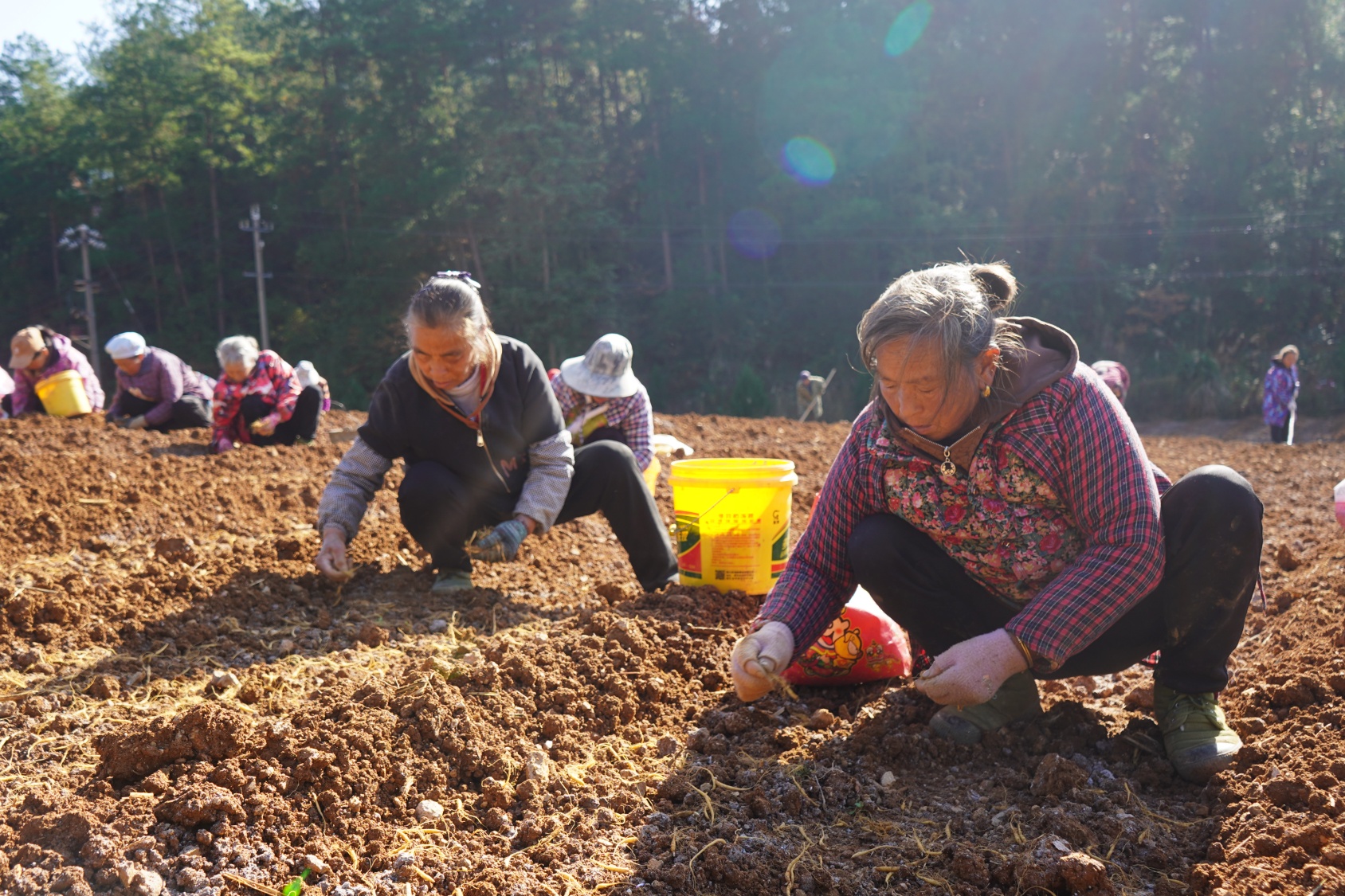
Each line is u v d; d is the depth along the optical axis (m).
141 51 49.72
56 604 3.53
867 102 41.38
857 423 2.66
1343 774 2.25
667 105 45.31
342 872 2.11
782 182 42.34
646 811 2.43
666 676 3.14
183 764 2.33
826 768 2.62
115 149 48.06
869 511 2.70
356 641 3.53
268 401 7.98
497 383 3.90
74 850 2.08
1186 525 2.44
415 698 2.64
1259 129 39.06
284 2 50.41
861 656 3.09
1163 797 2.47
